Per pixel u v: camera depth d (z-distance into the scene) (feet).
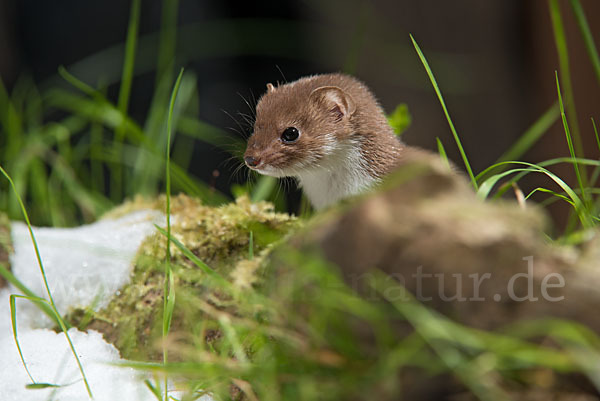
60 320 4.75
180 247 4.75
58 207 5.19
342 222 4.68
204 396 4.73
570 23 5.40
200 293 4.80
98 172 5.34
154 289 4.81
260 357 4.71
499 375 4.64
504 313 4.65
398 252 4.66
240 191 5.05
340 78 5.01
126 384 4.75
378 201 4.68
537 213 4.66
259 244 4.83
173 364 4.71
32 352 4.78
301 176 4.99
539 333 4.63
